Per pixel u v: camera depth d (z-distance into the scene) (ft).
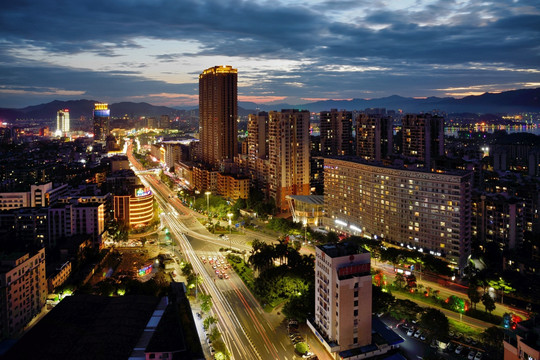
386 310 653.30
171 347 470.39
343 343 545.44
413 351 565.94
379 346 548.31
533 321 493.77
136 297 636.07
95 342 511.81
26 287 654.94
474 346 571.69
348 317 544.62
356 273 549.13
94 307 603.26
